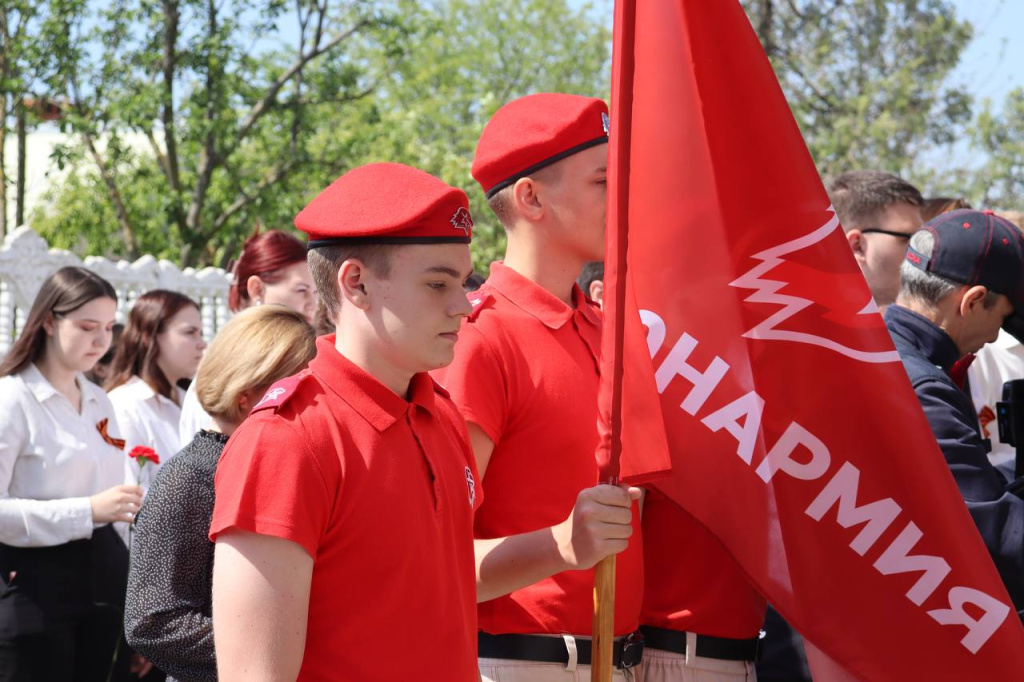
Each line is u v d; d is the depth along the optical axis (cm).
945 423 258
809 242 204
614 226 199
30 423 361
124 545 374
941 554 199
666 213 207
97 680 364
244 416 247
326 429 168
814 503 202
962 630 198
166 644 229
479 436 217
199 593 234
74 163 1711
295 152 1839
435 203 173
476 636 188
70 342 367
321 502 164
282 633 158
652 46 207
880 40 1975
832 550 201
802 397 203
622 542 197
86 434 375
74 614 354
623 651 234
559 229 230
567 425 222
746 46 207
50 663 349
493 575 208
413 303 172
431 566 174
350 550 167
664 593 253
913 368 266
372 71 2614
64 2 1586
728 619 252
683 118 206
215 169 1866
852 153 1934
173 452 425
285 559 160
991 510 251
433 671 172
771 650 286
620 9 201
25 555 348
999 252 269
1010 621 198
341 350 179
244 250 407
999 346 377
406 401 179
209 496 237
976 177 2073
